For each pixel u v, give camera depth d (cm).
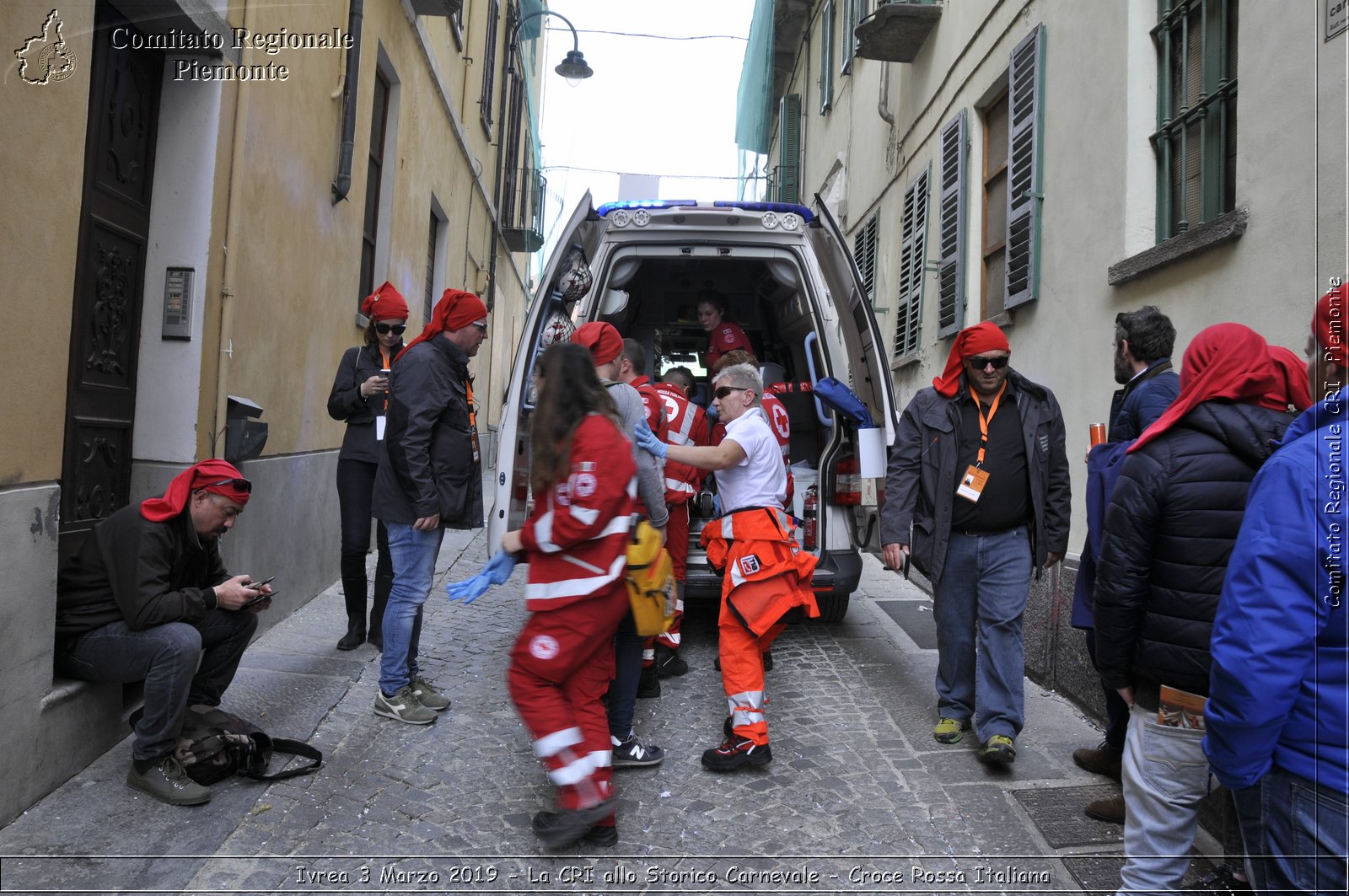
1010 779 353
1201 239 365
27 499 279
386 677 394
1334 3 302
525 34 1590
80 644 306
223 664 342
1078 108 493
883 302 932
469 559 753
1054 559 375
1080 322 482
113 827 284
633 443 376
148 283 410
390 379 386
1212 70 388
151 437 410
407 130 798
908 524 389
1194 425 235
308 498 577
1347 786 168
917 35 773
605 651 295
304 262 553
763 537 362
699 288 695
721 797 337
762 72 1445
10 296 270
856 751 380
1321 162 306
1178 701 225
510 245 1598
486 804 321
